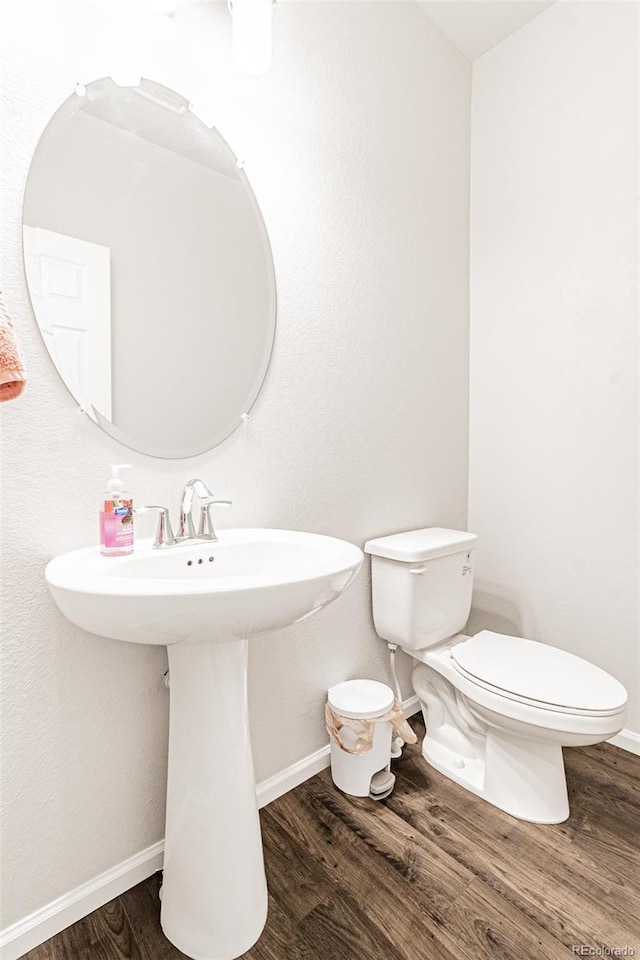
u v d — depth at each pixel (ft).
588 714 4.23
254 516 4.88
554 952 3.52
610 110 5.97
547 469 6.64
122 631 2.87
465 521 7.47
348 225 5.63
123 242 3.98
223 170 4.56
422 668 6.10
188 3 4.27
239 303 4.69
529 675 4.75
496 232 7.08
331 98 5.41
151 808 4.24
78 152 3.74
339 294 5.56
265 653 5.01
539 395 6.69
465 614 6.16
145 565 3.61
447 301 7.01
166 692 4.27
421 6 6.40
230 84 4.58
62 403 3.69
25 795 3.59
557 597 6.61
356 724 5.06
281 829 4.67
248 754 3.72
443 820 4.79
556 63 6.41
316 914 3.81
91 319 3.82
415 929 3.69
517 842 4.50
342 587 3.35
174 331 4.27
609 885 4.06
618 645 6.10
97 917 3.84
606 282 6.05
